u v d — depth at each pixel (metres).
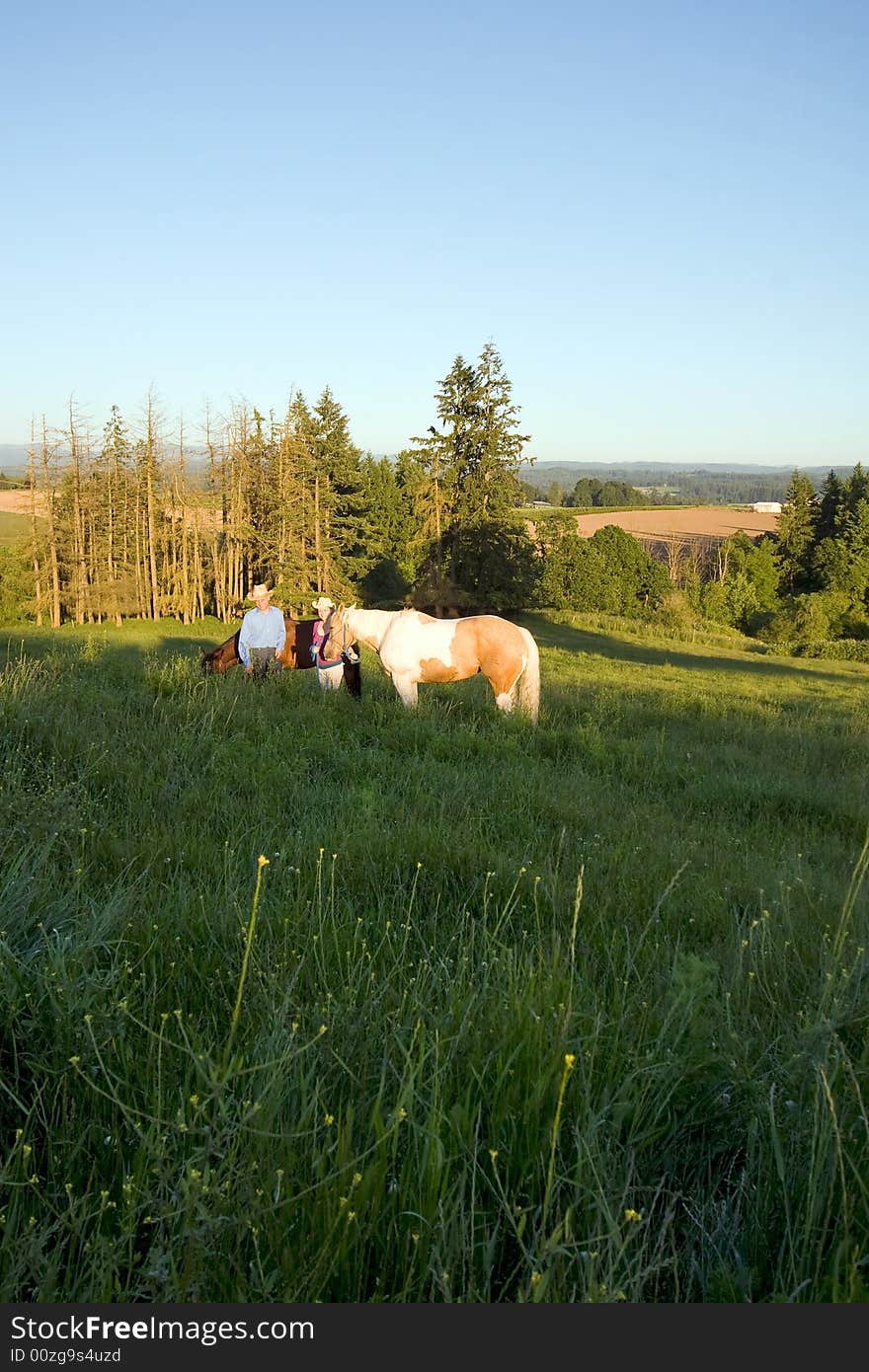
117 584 59.25
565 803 6.48
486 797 6.48
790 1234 1.97
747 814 7.67
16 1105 2.29
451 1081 2.33
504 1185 2.06
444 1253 1.84
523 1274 1.89
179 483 64.12
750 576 94.50
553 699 14.68
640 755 9.68
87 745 6.59
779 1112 2.38
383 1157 1.95
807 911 4.23
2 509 82.44
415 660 11.18
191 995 2.88
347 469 67.62
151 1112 2.18
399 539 79.25
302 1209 1.91
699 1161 2.33
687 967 2.69
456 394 56.22
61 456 60.00
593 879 4.54
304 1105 2.12
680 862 5.12
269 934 3.31
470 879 4.39
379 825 5.08
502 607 57.78
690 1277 1.89
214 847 4.45
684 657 48.66
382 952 3.31
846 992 2.91
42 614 62.50
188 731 7.60
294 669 12.31
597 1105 2.29
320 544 65.25
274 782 6.27
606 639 57.38
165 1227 1.89
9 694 8.02
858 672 46.72
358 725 9.23
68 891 3.54
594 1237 1.85
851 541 93.75
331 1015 2.56
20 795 4.70
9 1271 1.73
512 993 2.64
